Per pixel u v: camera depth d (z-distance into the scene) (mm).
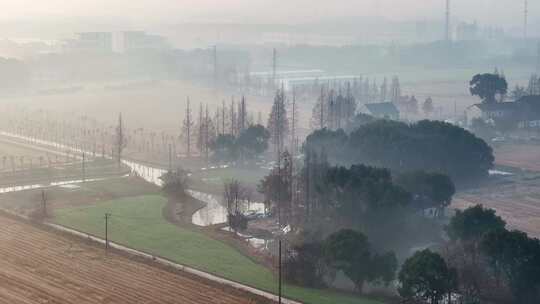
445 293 99625
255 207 156000
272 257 119688
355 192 131250
